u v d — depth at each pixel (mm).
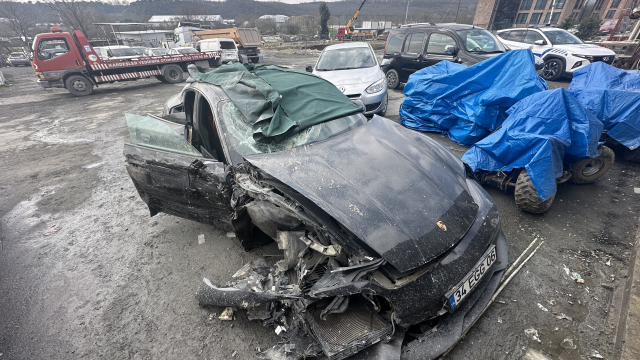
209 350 2043
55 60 11188
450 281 1773
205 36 21703
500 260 2305
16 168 5227
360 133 2812
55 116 8844
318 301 1832
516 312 2172
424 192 2111
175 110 4418
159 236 3285
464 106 4746
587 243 2785
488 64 4574
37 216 3801
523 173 3148
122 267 2867
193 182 2594
